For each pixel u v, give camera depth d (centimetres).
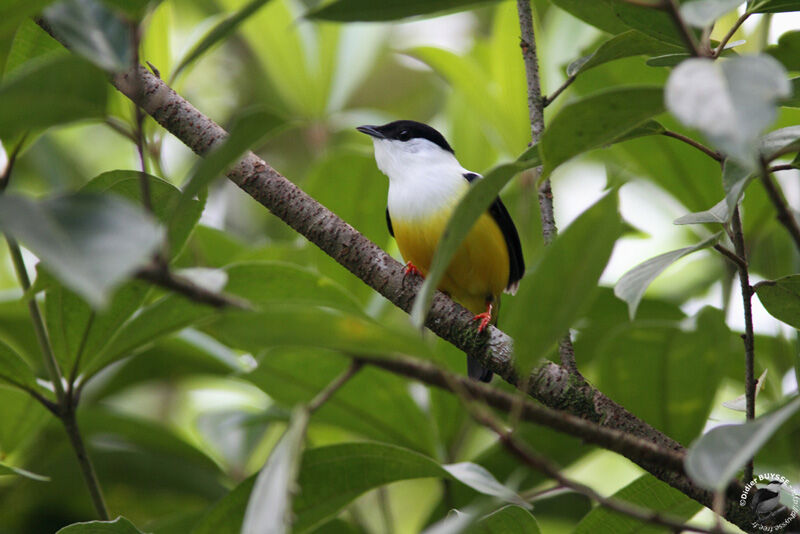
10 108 319
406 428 692
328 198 891
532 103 577
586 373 822
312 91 1056
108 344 549
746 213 812
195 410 1082
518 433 736
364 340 346
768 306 516
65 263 250
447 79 973
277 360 640
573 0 573
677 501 512
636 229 887
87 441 809
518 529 507
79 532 500
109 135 1269
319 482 505
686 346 662
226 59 1375
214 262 903
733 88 291
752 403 452
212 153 333
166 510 819
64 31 342
